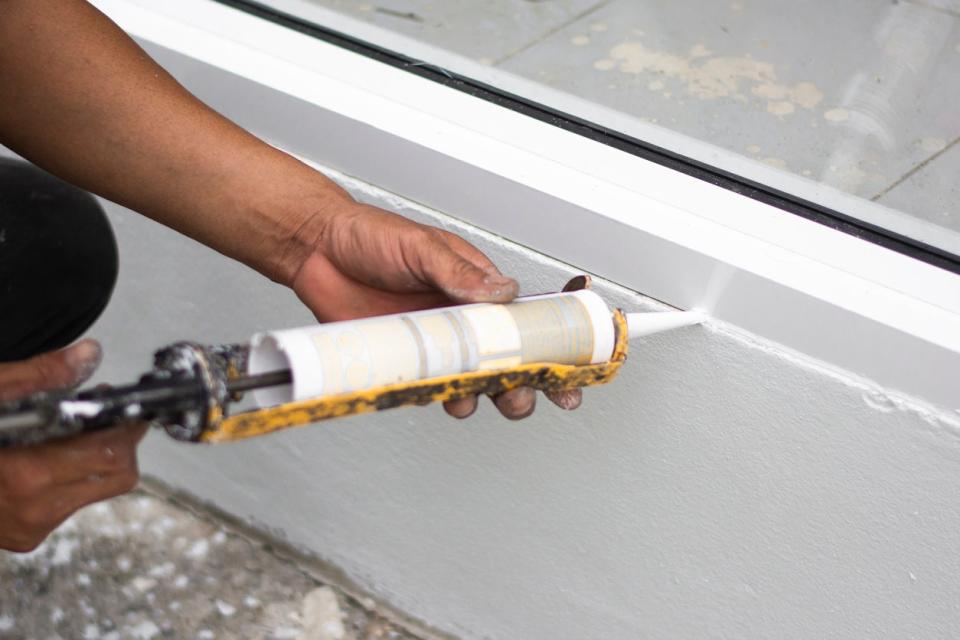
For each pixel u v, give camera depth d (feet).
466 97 3.51
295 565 4.68
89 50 2.94
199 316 4.33
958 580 3.07
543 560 3.97
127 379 4.81
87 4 3.03
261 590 4.56
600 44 3.82
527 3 4.04
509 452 3.77
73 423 2.03
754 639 3.59
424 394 2.44
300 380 2.30
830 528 3.21
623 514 3.64
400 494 4.20
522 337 2.53
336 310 3.04
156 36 3.75
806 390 3.02
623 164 3.25
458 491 4.02
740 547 3.43
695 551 3.55
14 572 4.57
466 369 2.49
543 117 3.44
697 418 3.27
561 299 2.64
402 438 4.02
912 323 2.77
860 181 3.23
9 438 2.01
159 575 4.59
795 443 3.13
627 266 3.14
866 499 3.10
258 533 4.78
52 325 3.55
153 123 2.96
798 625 3.47
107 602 4.48
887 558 3.16
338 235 2.90
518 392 2.65
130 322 4.57
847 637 3.38
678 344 3.16
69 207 3.55
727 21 3.98
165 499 4.93
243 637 4.38
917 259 2.96
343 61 3.66
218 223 3.04
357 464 4.24
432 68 3.64
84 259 3.55
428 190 3.42
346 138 3.49
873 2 4.08
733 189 3.18
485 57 3.73
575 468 3.64
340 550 4.57
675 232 3.02
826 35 3.88
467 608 4.34
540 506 3.83
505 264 3.40
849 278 2.90
